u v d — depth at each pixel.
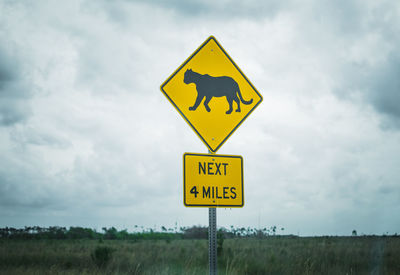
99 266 12.53
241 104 4.30
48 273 11.14
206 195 3.74
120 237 53.53
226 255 12.06
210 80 4.21
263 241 17.75
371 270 9.70
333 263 10.71
